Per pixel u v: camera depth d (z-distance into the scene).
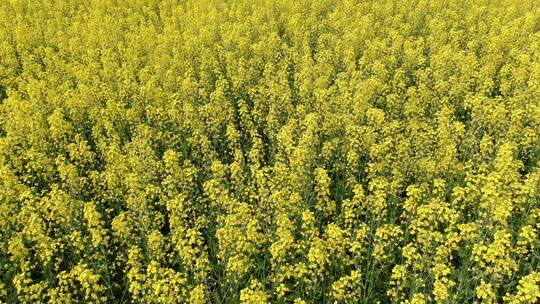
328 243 10.00
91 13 31.34
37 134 16.23
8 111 17.86
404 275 9.34
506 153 12.27
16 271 11.17
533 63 19.61
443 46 22.88
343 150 14.66
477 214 11.98
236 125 16.86
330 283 10.62
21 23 28.05
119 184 13.79
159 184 14.17
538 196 12.16
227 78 21.92
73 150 14.62
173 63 22.03
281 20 28.12
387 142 13.59
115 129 17.72
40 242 10.73
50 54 24.00
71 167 13.21
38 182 14.95
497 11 28.67
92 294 9.37
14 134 16.00
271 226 11.52
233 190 14.14
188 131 16.52
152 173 13.95
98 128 16.56
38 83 20.00
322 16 29.05
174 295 9.13
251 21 27.66
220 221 11.28
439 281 8.77
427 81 19.64
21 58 24.48
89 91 18.72
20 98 19.75
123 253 11.30
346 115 15.99
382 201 11.13
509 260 9.12
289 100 17.42
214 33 26.75
